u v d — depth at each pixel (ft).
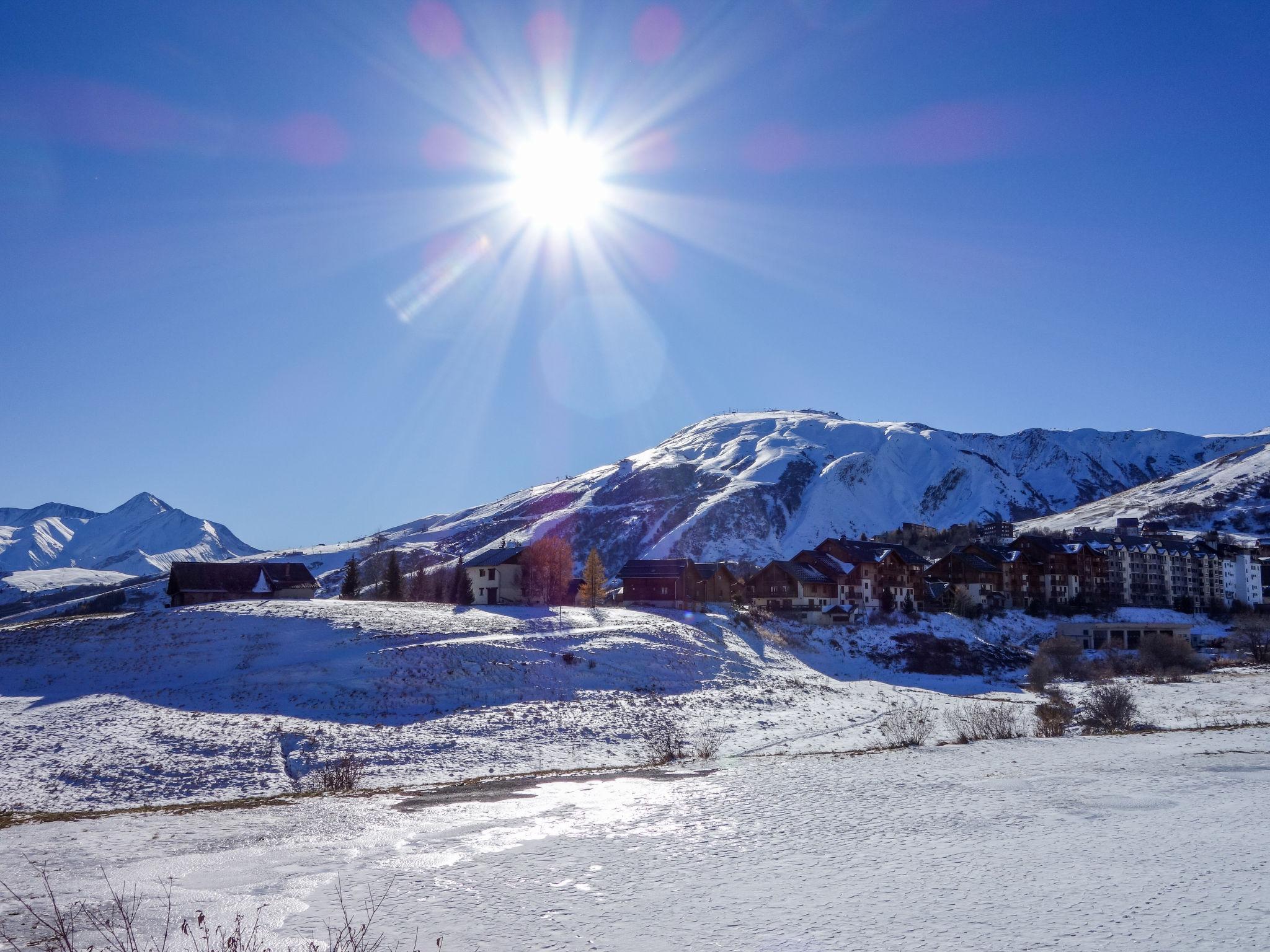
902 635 308.60
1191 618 428.97
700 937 39.11
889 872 49.11
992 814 64.59
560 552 325.01
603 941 38.88
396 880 50.19
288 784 119.03
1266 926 37.24
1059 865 48.98
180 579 297.12
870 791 76.89
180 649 194.29
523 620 233.55
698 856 54.49
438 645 192.34
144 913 44.75
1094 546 478.59
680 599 311.47
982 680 274.98
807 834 59.98
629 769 104.12
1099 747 101.86
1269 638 338.34
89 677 179.01
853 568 365.81
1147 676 263.70
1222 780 76.43
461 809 74.33
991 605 403.34
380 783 118.21
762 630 276.21
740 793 78.07
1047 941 36.60
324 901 46.19
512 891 47.21
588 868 52.01
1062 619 395.34
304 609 230.07
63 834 69.00
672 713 170.19
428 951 37.73
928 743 126.21
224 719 147.74
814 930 39.47
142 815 80.18
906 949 36.47
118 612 240.94
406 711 159.12
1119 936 36.83
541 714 160.25
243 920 42.80
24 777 119.55
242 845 61.52
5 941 40.50
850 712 184.03
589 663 196.34
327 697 163.53
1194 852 50.85
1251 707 169.27
